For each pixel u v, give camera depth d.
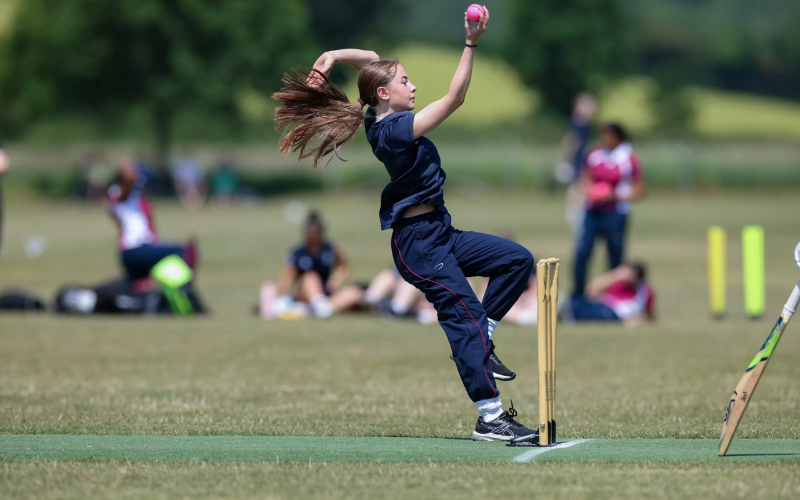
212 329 41.41
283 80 21.22
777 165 192.88
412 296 46.22
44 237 94.12
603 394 27.48
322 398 26.78
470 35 19.83
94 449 19.86
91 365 32.00
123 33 162.50
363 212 128.25
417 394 27.52
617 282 46.56
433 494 16.08
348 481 16.97
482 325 20.27
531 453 19.42
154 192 166.62
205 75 164.12
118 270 67.69
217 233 98.44
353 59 22.12
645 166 185.25
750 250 46.44
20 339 37.44
